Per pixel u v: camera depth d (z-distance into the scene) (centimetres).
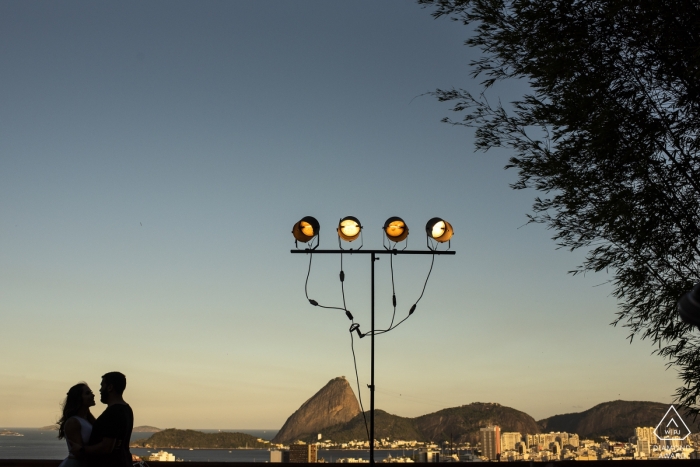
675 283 548
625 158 523
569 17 523
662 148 530
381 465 530
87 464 388
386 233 604
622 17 505
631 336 584
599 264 588
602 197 572
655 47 508
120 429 389
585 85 527
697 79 480
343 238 606
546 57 548
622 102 531
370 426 559
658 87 533
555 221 614
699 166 524
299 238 609
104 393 406
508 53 597
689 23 482
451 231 606
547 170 595
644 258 566
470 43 618
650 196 522
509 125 623
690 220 528
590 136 535
